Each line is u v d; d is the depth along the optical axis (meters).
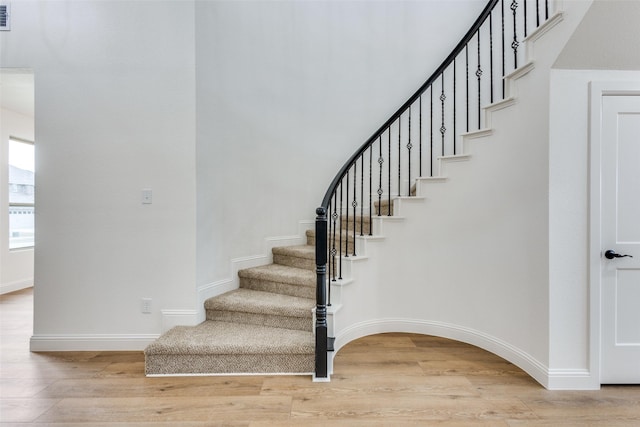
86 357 2.48
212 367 2.21
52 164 2.61
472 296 2.70
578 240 2.04
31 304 3.93
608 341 2.07
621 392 1.99
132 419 1.72
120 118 2.63
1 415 1.75
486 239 2.59
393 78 3.95
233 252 3.12
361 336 2.89
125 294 2.63
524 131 2.26
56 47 2.61
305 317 2.51
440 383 2.09
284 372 2.22
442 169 2.87
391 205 3.55
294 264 3.33
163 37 2.64
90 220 2.62
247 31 3.29
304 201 3.93
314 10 3.92
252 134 3.35
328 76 3.96
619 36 1.83
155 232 2.63
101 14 2.62
